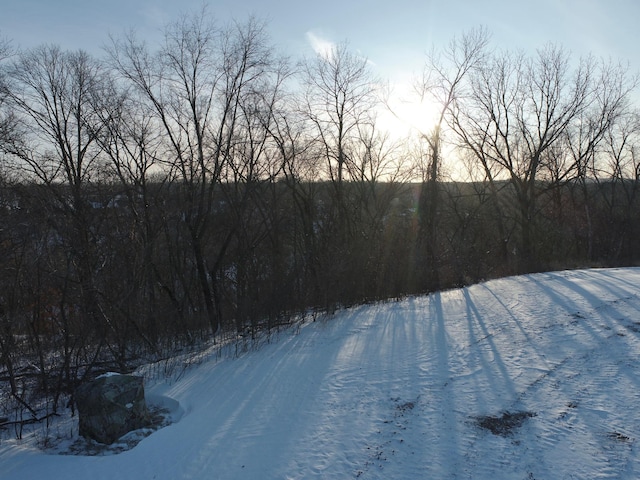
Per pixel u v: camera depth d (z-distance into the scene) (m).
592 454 4.82
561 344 8.71
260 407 6.66
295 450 5.29
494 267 21.91
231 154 16.84
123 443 5.95
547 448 4.99
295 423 6.02
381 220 19.72
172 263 16.67
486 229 28.47
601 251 33.34
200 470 5.01
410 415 6.01
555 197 34.28
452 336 9.73
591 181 36.94
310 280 14.34
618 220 34.12
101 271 10.31
